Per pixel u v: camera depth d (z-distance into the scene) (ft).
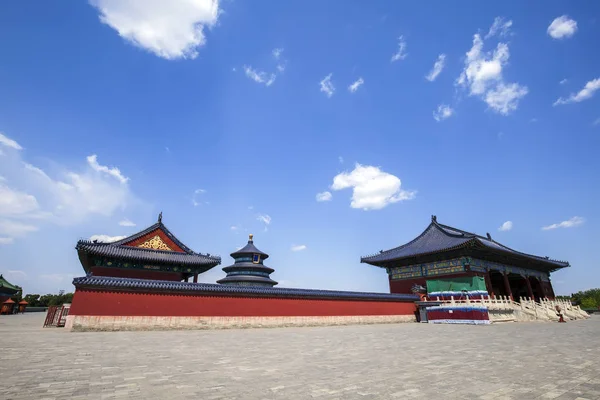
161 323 89.40
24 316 198.29
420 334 78.69
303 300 113.70
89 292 84.38
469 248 139.03
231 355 46.52
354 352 49.60
